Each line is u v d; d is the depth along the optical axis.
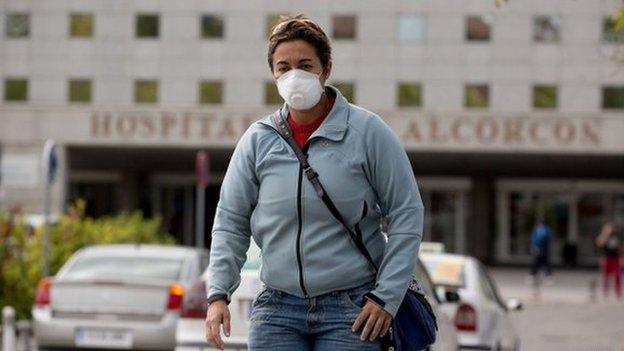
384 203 12.56
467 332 34.12
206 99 140.62
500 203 141.25
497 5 39.00
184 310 29.92
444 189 142.25
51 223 53.72
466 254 141.50
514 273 117.25
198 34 140.62
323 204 12.20
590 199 139.38
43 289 38.25
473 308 34.22
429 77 138.75
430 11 138.75
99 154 139.62
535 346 48.16
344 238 12.33
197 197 150.00
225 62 140.50
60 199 134.38
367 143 12.38
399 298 12.16
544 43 137.62
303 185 12.23
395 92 139.00
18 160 135.00
